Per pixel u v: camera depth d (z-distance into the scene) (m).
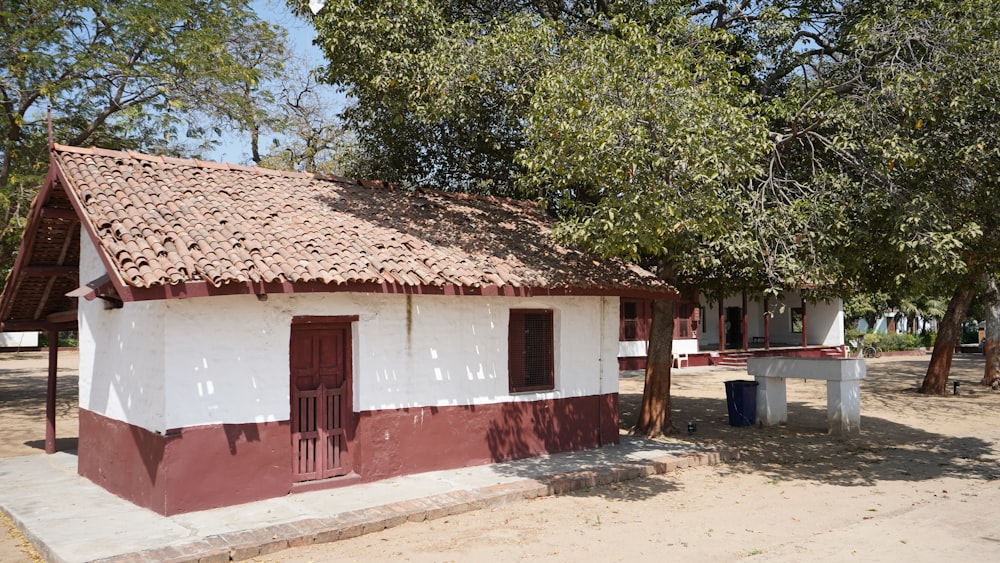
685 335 30.25
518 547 7.20
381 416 9.69
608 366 12.47
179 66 17.80
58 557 6.61
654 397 13.68
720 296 13.63
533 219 14.09
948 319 21.14
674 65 9.19
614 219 8.95
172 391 8.08
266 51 21.98
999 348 22.61
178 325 8.16
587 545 7.25
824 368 14.15
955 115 9.79
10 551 7.25
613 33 12.41
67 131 17.97
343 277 8.68
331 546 7.26
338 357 9.65
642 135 8.53
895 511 8.63
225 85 18.84
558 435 11.63
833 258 10.27
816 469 11.18
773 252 10.29
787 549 7.09
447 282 9.61
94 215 8.60
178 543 6.96
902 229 9.07
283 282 8.23
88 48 17.02
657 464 10.73
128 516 8.02
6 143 16.62
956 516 8.37
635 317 28.78
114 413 9.34
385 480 9.62
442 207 13.14
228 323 8.52
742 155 9.38
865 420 16.20
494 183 15.37
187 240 8.55
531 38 11.05
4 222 15.88
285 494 8.80
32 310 12.03
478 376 10.71
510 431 11.02
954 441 13.67
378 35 11.48
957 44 9.42
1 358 34.97
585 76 9.16
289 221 10.27
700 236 10.83
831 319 34.81
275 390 8.82
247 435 8.56
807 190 11.18
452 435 10.38
